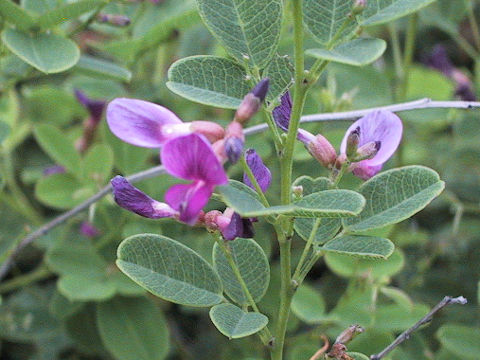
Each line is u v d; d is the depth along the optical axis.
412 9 0.14
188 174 0.13
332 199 0.13
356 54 0.13
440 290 0.30
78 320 0.27
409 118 0.30
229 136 0.13
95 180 0.27
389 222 0.15
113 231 0.26
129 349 0.25
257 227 0.25
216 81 0.15
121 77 0.23
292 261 0.29
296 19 0.13
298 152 0.26
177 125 0.14
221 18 0.15
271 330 0.26
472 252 0.30
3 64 0.25
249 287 0.17
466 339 0.22
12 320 0.29
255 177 0.15
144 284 0.15
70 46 0.22
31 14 0.22
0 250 0.29
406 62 0.31
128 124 0.14
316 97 0.28
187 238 0.26
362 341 0.23
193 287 0.15
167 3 0.29
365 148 0.15
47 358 0.30
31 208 0.32
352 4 0.14
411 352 0.24
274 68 0.15
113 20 0.25
